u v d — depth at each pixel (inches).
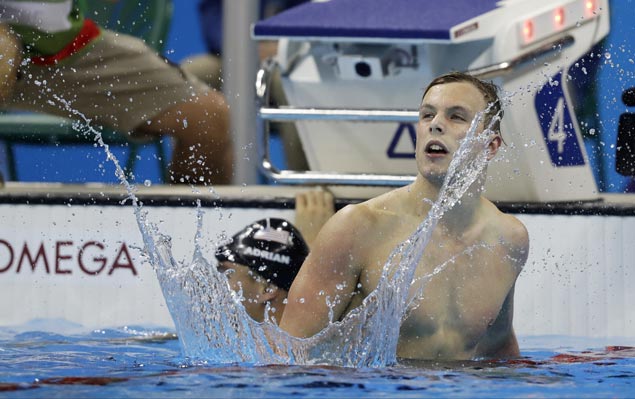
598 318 677.3
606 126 834.2
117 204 693.3
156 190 706.8
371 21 660.7
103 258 693.3
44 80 810.8
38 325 672.4
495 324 519.2
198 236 581.9
